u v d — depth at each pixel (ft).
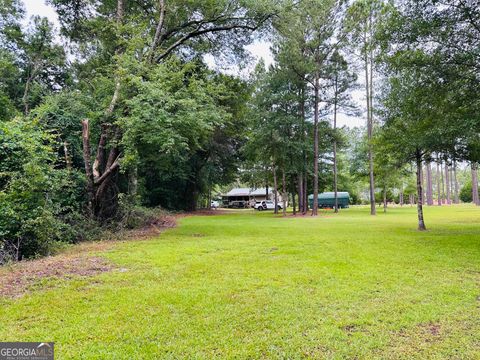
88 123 35.04
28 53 64.18
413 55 26.07
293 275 16.75
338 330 10.14
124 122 31.50
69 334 9.79
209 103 36.52
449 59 24.80
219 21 42.22
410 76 28.63
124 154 34.50
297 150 71.10
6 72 58.59
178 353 8.66
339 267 18.53
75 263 19.74
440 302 12.68
